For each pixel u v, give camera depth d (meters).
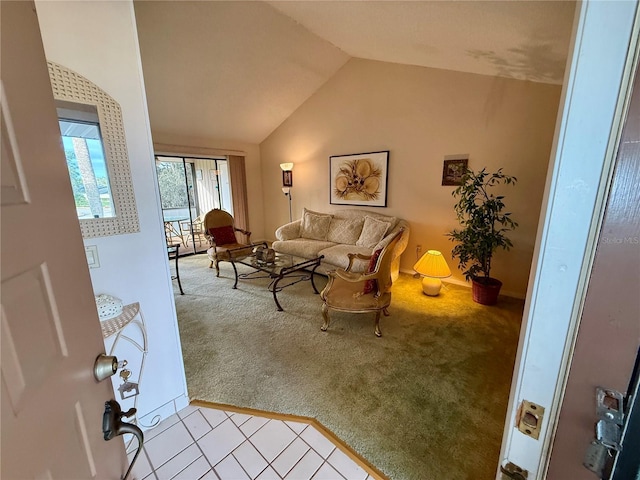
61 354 0.51
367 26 2.35
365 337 2.38
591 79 0.34
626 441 0.37
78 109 1.17
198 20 2.93
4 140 0.41
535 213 2.96
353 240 4.06
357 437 1.44
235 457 1.34
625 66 0.32
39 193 0.48
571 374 0.40
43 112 0.52
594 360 0.38
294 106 4.90
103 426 0.63
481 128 3.17
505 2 1.34
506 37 1.76
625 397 0.36
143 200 1.39
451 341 2.31
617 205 0.34
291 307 2.98
